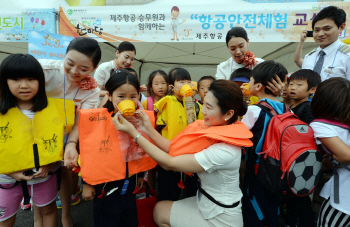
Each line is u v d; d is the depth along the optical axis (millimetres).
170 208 1728
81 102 1925
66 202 2039
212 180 1531
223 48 5469
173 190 2234
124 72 1549
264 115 1712
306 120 2000
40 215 1974
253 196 1747
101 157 1528
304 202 2014
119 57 3070
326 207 1650
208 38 4184
